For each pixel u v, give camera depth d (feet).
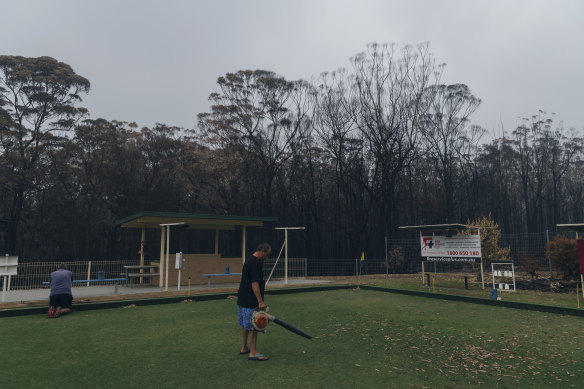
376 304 34.04
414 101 105.91
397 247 84.48
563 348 18.86
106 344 19.13
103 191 115.85
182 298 35.63
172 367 15.37
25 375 14.20
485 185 139.74
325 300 36.78
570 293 41.63
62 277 27.99
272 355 17.29
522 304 31.65
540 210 159.53
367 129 106.83
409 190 111.34
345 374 14.71
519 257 63.62
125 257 113.50
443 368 15.60
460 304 34.22
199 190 126.21
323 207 114.93
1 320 25.77
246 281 17.02
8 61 108.17
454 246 47.44
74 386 13.12
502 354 17.72
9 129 103.60
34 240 111.04
